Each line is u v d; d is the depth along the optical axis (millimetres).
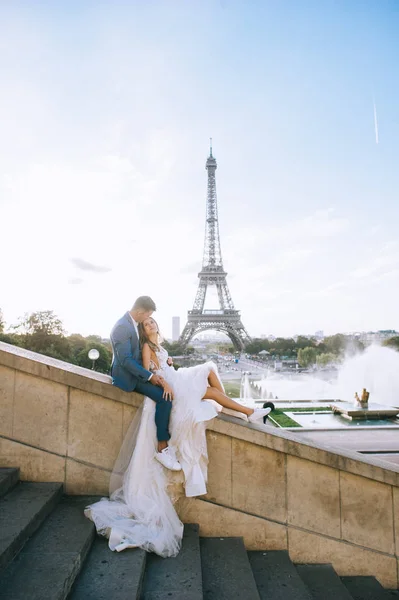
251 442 5141
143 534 4121
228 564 4422
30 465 5078
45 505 4332
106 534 4191
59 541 3807
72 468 5094
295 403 30062
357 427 20766
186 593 3547
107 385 5074
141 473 4605
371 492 5242
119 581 3447
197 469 4711
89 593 3277
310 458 5129
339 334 130000
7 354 5133
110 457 5113
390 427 20812
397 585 5160
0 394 5129
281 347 149500
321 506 5195
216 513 5090
